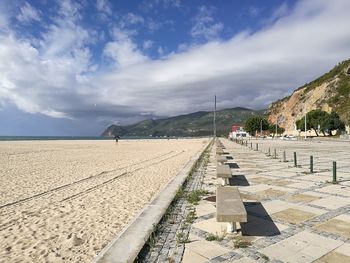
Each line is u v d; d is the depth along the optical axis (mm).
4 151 32312
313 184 11312
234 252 5172
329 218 6984
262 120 116125
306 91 129375
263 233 6051
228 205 6219
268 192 9969
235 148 36344
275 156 22875
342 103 102562
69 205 9125
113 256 4840
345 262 4781
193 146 47219
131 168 18219
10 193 10891
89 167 18766
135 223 6465
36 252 5633
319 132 89688
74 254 5543
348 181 11922
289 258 4922
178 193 9570
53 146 45094
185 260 4891
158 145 51750
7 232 6738
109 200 9766
